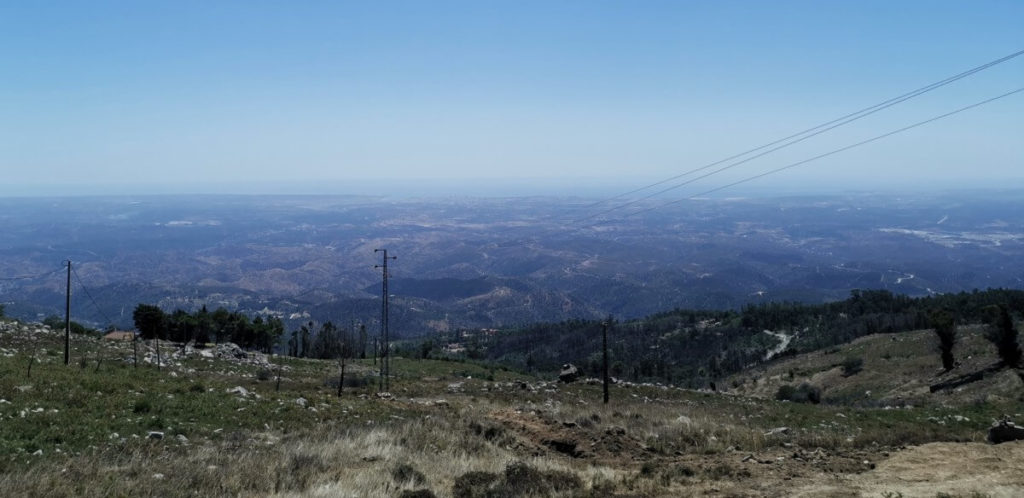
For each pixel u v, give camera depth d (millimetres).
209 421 21828
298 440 19359
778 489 15461
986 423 29078
